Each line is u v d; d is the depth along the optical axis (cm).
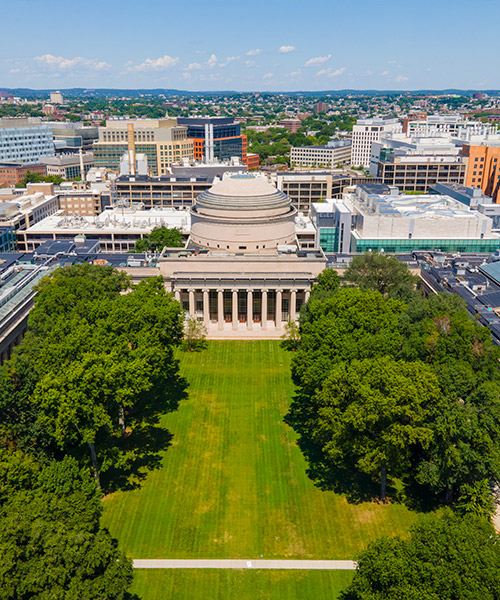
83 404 9206
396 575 6662
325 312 12656
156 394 12850
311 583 8388
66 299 13412
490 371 11112
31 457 9006
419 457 10994
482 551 6638
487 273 16875
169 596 8175
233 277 17375
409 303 14138
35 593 6725
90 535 7250
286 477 10719
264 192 19062
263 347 16400
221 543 9150
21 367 9919
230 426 12381
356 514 9744
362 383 9519
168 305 13162
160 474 10788
